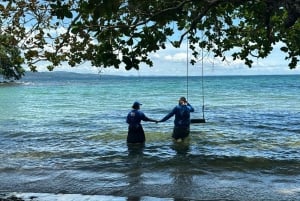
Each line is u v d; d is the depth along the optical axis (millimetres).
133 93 62188
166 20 5270
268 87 81000
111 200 8516
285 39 8453
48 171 11172
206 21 8648
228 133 18172
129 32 5309
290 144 15312
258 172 10805
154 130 19281
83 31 5426
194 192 8984
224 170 11047
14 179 10328
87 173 10898
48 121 24734
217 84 106625
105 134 18328
